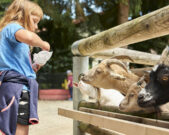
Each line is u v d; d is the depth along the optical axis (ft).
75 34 35.91
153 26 4.95
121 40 6.10
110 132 7.25
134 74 6.04
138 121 4.94
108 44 6.67
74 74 8.98
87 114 6.18
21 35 5.50
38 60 6.21
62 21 29.73
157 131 3.91
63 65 46.03
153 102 4.42
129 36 5.75
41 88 40.91
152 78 4.53
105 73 6.03
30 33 5.56
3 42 5.80
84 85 7.17
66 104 29.43
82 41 8.37
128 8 28.02
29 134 13.05
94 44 7.41
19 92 5.61
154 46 31.32
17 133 5.57
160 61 4.50
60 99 36.68
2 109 5.44
